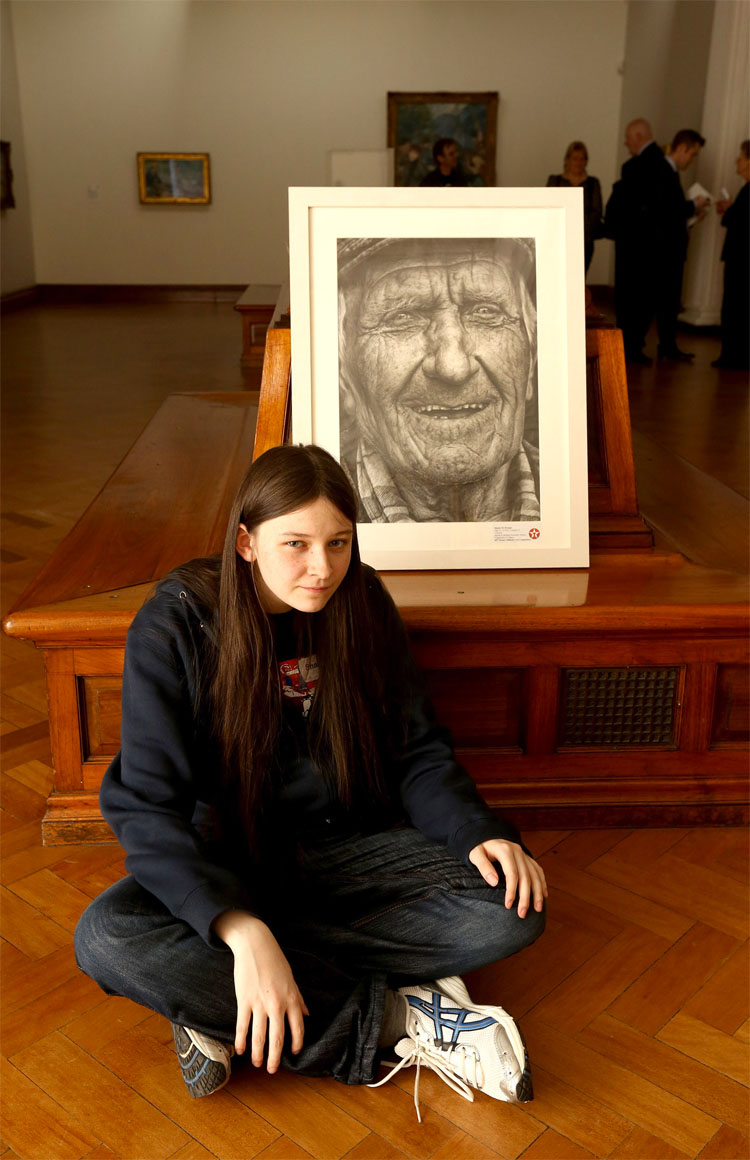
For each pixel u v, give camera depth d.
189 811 1.73
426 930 1.77
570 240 2.59
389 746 1.92
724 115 10.41
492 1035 1.67
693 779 2.53
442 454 2.58
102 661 2.32
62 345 10.55
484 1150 1.63
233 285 14.99
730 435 6.07
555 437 2.61
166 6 13.77
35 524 4.74
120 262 14.90
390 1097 1.74
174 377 8.65
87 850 2.39
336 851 1.87
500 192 2.57
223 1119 1.69
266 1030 1.54
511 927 1.74
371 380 2.56
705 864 2.37
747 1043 1.85
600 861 2.38
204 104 14.20
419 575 2.57
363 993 1.71
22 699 3.11
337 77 14.07
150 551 2.83
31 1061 1.80
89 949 1.66
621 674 2.45
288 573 1.65
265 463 1.66
